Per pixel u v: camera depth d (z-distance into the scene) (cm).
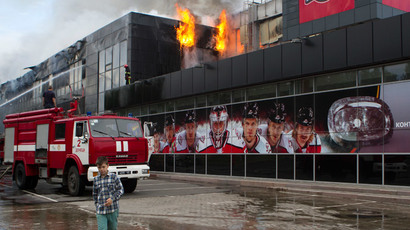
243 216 977
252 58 2052
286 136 1936
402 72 1535
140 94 2844
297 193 1516
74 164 1420
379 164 1577
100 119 1403
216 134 2323
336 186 1586
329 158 1753
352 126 1677
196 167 2448
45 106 1861
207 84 2312
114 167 1359
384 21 1541
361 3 2127
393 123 1546
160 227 841
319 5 2330
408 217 974
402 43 1482
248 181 1884
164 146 2716
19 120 1692
